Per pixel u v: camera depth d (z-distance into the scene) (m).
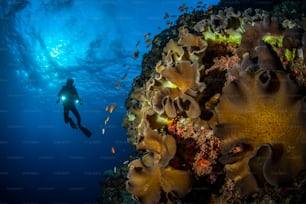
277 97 1.99
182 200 2.48
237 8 10.41
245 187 1.98
